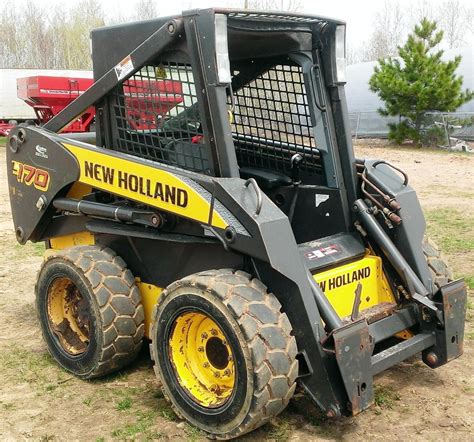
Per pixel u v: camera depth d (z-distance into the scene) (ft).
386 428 11.25
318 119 13.25
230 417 10.37
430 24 65.31
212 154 11.32
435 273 13.50
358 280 12.42
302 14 12.03
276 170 14.47
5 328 16.40
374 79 67.92
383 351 11.37
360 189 13.38
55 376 13.50
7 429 11.48
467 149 62.80
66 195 14.03
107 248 13.44
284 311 10.66
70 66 146.20
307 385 10.61
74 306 13.78
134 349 12.99
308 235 13.89
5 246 24.91
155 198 11.73
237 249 10.51
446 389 12.61
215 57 10.91
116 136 13.28
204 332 11.14
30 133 14.21
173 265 12.54
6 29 152.46
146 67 12.29
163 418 11.67
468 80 70.54
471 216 29.40
